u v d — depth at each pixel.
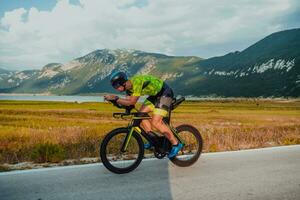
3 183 4.79
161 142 5.83
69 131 15.35
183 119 45.16
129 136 5.64
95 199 4.16
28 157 7.53
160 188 4.64
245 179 5.13
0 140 13.86
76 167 5.76
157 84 5.78
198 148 6.20
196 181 5.00
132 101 5.61
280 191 4.55
